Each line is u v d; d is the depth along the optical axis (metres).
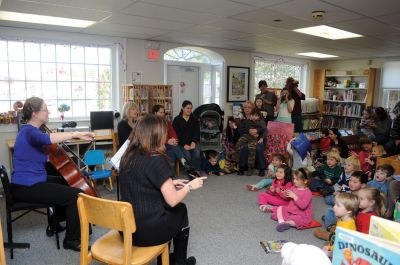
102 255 1.72
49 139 2.49
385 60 8.05
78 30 4.80
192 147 5.11
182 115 5.18
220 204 3.85
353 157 3.89
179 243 2.19
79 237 2.63
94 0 3.22
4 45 4.55
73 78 5.16
